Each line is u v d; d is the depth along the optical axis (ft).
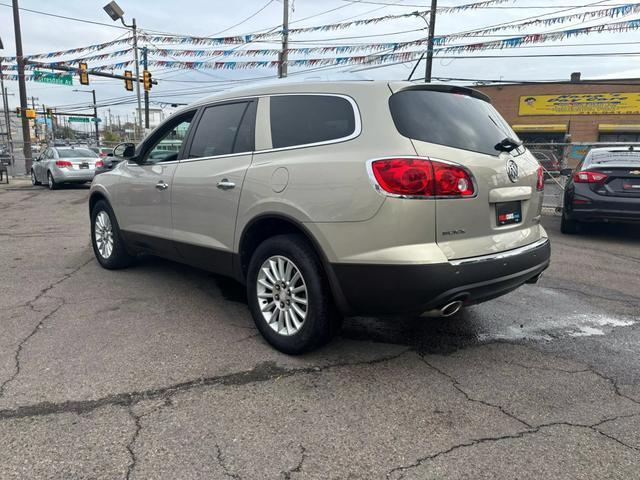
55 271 18.78
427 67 65.98
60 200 45.24
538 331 13.28
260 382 10.25
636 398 9.77
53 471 7.48
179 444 8.16
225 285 17.02
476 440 8.34
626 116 114.32
